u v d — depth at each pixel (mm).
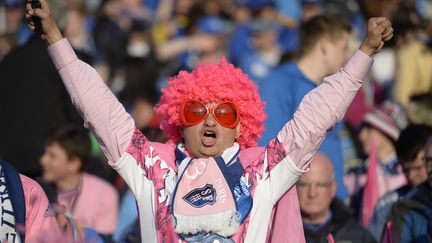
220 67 14570
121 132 14383
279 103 21484
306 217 20109
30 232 14750
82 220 20188
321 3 34906
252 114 14523
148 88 34531
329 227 20109
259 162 14172
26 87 24672
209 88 14312
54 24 14367
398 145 20547
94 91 14297
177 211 13734
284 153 14047
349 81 13930
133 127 14484
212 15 42219
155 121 28438
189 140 14320
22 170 24484
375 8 33375
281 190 14023
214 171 13953
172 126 14805
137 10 43344
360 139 25391
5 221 14438
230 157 14180
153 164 14320
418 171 20359
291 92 21547
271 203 14023
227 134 14312
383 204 20875
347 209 20344
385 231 18031
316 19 22078
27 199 14805
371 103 31953
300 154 13977
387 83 34031
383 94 33562
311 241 20094
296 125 14016
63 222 16688
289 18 38375
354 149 25578
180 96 14484
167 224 13789
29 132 24484
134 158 14391
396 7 35906
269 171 14094
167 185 14117
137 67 34375
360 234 20203
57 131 23766
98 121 14297
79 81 14273
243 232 13812
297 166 14016
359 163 25109
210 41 40656
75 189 23625
